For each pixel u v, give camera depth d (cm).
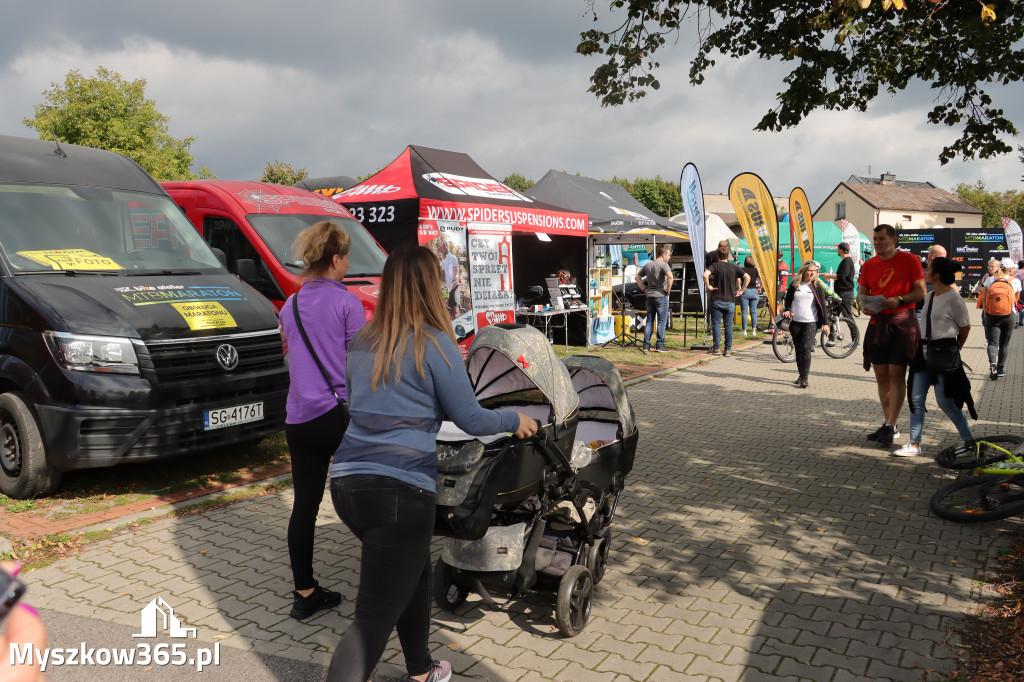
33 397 541
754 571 460
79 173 672
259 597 415
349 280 888
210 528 521
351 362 279
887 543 505
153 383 550
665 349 1571
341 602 410
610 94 791
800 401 1026
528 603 413
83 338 537
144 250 659
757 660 353
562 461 361
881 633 379
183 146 5203
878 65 775
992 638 371
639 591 432
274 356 633
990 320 1219
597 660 353
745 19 747
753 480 655
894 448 765
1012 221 3006
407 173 1209
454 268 1177
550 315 1486
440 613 400
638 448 766
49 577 437
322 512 562
